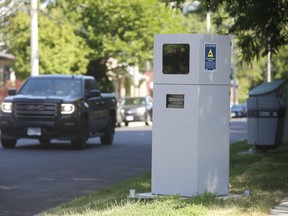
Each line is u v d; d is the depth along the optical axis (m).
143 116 55.84
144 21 63.91
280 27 21.80
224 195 13.66
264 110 23.91
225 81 13.44
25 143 31.50
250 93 24.23
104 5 63.47
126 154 26.41
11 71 72.31
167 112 13.36
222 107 13.44
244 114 91.88
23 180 18.47
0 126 28.05
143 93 112.38
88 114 28.77
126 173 20.20
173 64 13.22
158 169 13.52
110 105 31.97
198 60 13.01
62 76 30.03
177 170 13.31
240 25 22.41
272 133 23.94
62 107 27.39
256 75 112.00
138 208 12.32
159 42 13.32
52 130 27.39
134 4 63.09
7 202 15.02
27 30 60.22
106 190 15.84
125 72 75.06
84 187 17.27
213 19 27.53
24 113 27.56
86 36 65.62
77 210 13.05
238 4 21.06
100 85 69.25
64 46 60.34
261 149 24.45
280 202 13.20
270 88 23.95
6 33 62.16
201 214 11.55
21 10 61.59
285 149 25.03
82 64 62.88
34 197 15.70
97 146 30.64
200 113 13.09
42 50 59.19
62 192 16.44
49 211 13.32
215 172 13.43
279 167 18.88
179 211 11.62
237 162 20.81
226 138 13.57
